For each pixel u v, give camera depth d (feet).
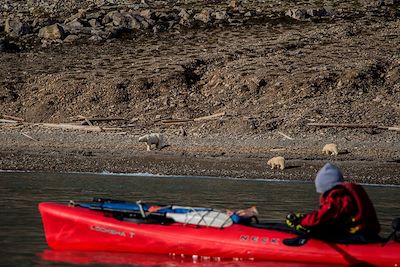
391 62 335.26
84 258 96.37
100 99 319.88
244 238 95.35
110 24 431.84
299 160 222.07
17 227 115.34
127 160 221.46
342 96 305.94
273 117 287.07
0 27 431.84
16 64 372.99
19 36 419.95
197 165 215.10
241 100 312.71
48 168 207.41
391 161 222.28
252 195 161.07
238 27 422.82
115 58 376.48
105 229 99.50
